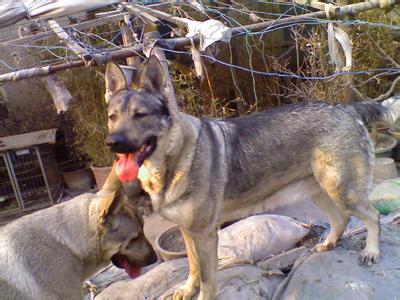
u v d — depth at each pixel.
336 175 1.37
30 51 2.92
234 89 3.36
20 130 3.56
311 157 1.41
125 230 1.25
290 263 1.60
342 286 1.31
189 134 1.27
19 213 3.10
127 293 1.49
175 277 1.54
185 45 1.73
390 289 1.29
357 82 2.77
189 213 1.30
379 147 2.61
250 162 1.37
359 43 2.72
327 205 1.54
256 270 1.51
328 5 2.09
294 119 1.40
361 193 1.40
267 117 1.43
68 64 1.71
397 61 2.93
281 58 3.23
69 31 2.14
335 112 1.40
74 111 3.12
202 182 1.28
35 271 1.14
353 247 1.56
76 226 1.21
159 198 1.31
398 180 2.07
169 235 2.03
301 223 1.86
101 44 2.54
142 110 1.20
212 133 1.34
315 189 1.50
